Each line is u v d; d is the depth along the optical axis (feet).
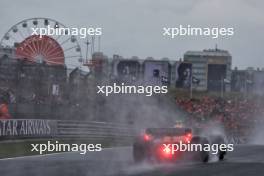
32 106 142.61
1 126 121.60
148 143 86.17
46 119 144.15
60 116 152.35
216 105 232.12
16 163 82.28
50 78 148.66
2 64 133.39
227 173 73.41
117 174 69.46
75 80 157.17
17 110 136.98
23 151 107.14
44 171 70.69
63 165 80.12
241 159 101.09
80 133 155.22
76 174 68.13
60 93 152.35
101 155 104.06
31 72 142.20
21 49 208.64
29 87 141.79
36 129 135.95
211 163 90.48
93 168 76.59
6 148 109.81
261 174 73.26
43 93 146.82
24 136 130.31
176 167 81.30
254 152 124.16
